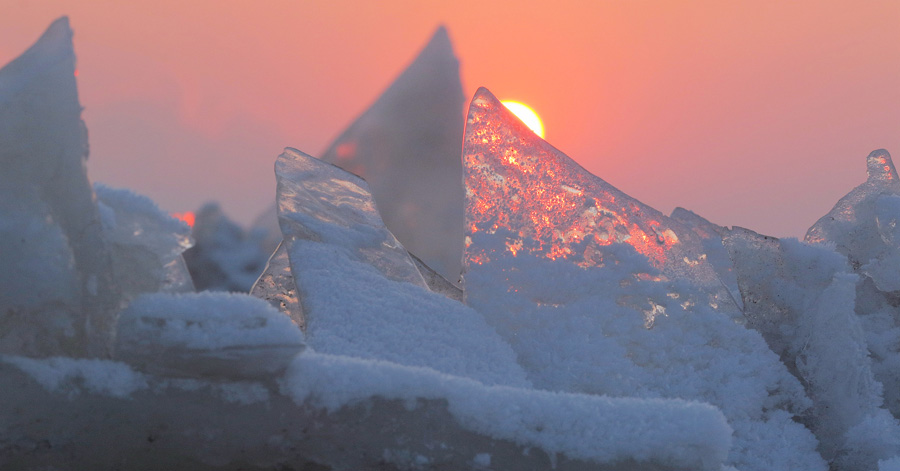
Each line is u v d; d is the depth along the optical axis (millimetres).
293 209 6445
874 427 6270
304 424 5648
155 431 5613
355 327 6129
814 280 6582
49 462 5586
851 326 6402
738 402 6273
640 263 6426
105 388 5602
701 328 6383
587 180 6555
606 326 6340
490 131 6566
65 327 5652
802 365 6453
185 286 5879
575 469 5691
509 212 6488
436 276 7375
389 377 5684
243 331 5602
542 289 6379
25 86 5703
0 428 5574
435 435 5676
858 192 7539
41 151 5680
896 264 6703
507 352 6254
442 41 14664
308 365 5664
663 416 5727
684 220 8078
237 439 5629
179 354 5594
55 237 5656
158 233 5848
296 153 7125
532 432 5699
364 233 6523
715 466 5715
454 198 13047
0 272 5621
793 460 6227
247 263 14578
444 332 6215
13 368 5586
